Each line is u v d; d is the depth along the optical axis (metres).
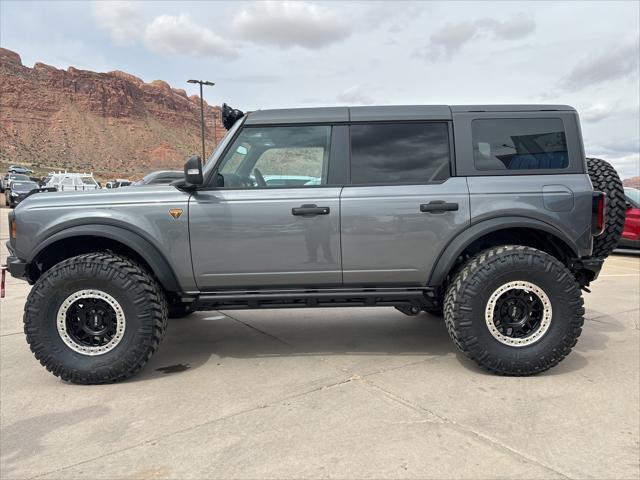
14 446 2.64
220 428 2.79
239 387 3.40
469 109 3.75
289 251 3.61
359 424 2.80
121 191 3.65
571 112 3.71
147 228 3.55
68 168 119.94
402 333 4.69
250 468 2.37
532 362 3.44
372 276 3.68
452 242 3.60
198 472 2.35
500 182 3.62
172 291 3.75
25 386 3.50
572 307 3.45
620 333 4.57
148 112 168.88
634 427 2.73
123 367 3.46
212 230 3.57
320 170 3.70
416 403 3.08
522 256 3.43
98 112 154.38
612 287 6.88
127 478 2.32
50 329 3.46
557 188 3.59
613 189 3.90
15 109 142.88
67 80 155.50
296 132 3.73
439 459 2.42
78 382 3.50
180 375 3.66
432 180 3.66
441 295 3.92
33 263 3.70
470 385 3.36
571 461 2.39
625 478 2.25
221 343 4.45
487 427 2.75
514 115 3.71
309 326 4.98
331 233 3.59
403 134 3.72
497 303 3.50
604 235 3.93
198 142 169.12
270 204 3.58
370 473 2.31
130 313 3.46
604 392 3.22
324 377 3.55
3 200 30.78
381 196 3.59
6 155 126.81
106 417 2.97
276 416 2.93
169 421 2.90
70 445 2.64
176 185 3.75
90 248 3.86
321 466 2.38
